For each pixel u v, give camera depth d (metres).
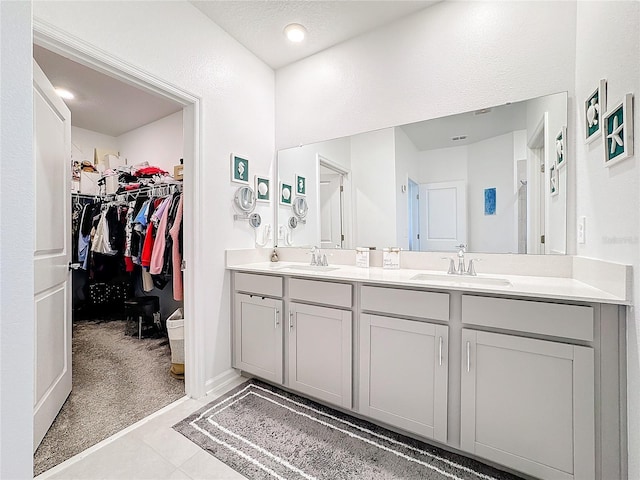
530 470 1.17
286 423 1.60
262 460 1.34
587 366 1.08
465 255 1.81
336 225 2.25
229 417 1.65
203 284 1.90
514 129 1.67
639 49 0.95
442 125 1.87
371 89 2.10
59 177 1.66
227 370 2.08
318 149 2.32
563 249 1.54
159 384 2.01
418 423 1.41
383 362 1.50
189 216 1.87
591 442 1.08
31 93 0.48
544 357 1.15
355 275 1.67
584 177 1.40
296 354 1.81
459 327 1.32
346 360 1.62
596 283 1.23
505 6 1.68
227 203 2.08
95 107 3.00
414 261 1.96
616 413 1.05
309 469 1.29
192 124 1.87
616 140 1.08
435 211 1.90
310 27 2.04
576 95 1.50
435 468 1.30
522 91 1.64
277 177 2.51
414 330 1.41
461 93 1.81
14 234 0.46
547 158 1.58
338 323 1.64
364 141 2.13
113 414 1.67
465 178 1.81
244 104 2.22
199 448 1.41
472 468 1.30
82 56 1.36
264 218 2.42
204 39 1.91
